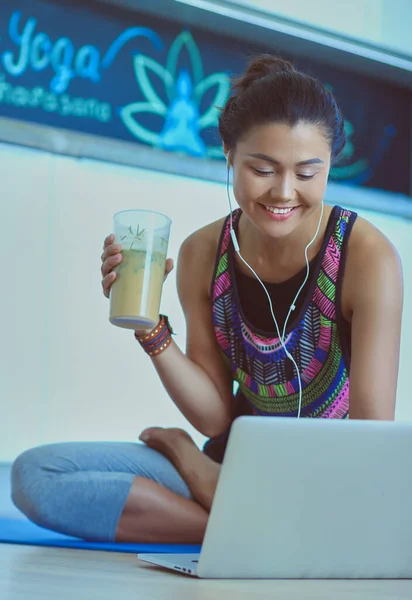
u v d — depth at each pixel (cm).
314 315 170
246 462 106
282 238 165
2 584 100
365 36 427
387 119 460
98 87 386
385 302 161
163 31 401
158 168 385
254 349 178
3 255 354
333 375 175
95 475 172
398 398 435
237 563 110
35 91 370
